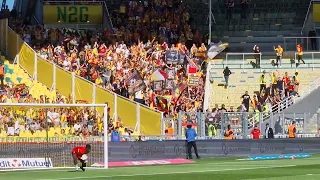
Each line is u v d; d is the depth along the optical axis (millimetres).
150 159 44781
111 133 48500
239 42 71000
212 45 64875
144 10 71500
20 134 43938
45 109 44750
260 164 38531
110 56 63562
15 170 36906
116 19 71062
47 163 38688
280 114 52812
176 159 44781
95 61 62531
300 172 31297
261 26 72188
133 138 49812
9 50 60344
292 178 27484
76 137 42594
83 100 55344
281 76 63406
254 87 62750
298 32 72000
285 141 48438
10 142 38938
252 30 71938
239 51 70250
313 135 52781
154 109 53875
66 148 39625
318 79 61688
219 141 47062
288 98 58219
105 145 37969
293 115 52969
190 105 59281
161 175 30375
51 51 63656
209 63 64438
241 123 51594
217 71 64562
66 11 71000
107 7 73438
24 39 65688
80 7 71125
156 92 60688
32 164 38125
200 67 64000
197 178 28312
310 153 48781
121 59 63500
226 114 51438
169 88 60750
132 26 69438
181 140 46375
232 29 71875
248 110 57938
